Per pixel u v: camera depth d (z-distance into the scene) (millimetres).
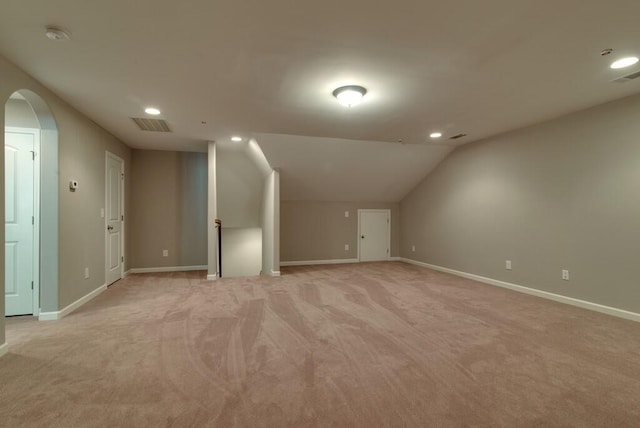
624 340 2732
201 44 2178
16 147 3238
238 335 2834
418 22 1927
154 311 3498
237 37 2092
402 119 3918
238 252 7668
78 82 2799
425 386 2033
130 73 2621
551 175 3971
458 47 2223
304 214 6789
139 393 1937
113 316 3324
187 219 5934
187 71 2584
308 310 3568
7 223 3223
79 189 3629
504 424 1678
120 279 5086
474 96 3154
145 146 5461
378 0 1717
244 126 4230
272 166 5535
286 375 2152
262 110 3561
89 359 2367
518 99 3242
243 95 3105
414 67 2521
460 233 5520
